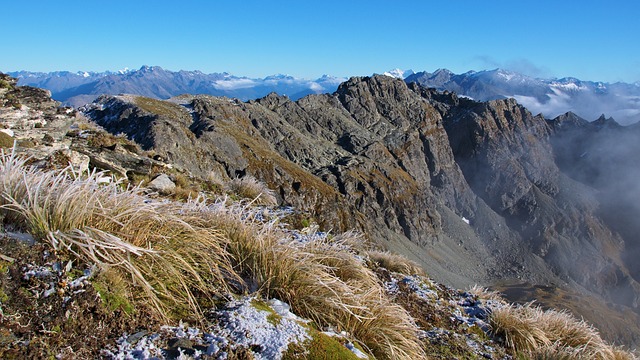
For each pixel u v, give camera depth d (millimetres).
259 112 146250
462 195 197000
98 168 9719
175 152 79625
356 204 132750
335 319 4863
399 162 181000
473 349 6457
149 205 4824
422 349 5703
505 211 197750
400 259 9805
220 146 98500
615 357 7852
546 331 7781
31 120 10438
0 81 12656
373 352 4879
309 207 99375
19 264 3330
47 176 4516
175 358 3266
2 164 4605
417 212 150250
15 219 4066
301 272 5195
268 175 100125
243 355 3439
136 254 4125
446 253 154125
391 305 5824
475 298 8961
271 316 4070
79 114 14578
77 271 3592
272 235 5891
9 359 2715
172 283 4246
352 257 6734
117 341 3309
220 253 5195
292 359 3512
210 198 10898
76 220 4055
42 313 3100
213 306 4215
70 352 3004
